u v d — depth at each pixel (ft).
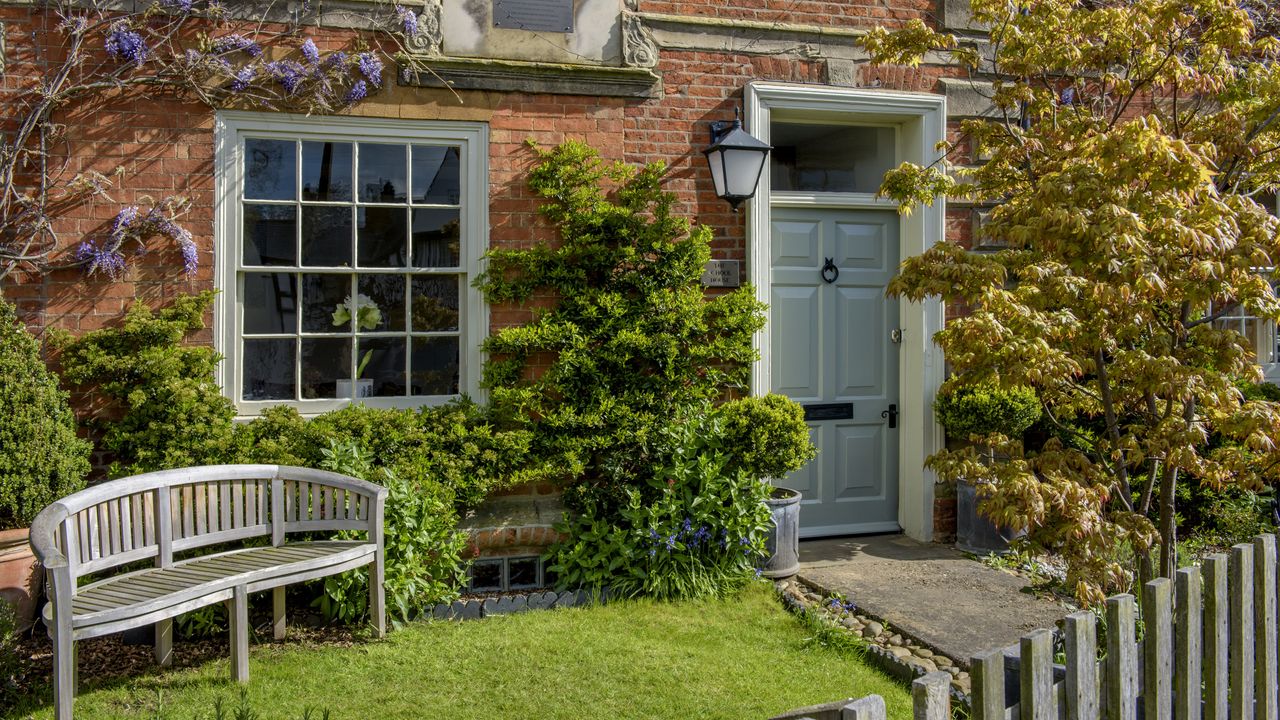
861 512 21.74
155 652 13.98
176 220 17.15
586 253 18.53
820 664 14.11
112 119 16.87
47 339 16.52
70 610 11.22
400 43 18.12
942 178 15.88
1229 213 11.53
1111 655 7.79
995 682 6.79
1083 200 11.68
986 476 12.73
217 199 17.37
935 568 18.85
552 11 18.95
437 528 16.33
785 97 20.08
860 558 19.79
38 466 14.89
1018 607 16.35
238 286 17.61
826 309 21.33
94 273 16.75
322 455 16.57
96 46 16.79
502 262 18.37
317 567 13.73
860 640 14.83
